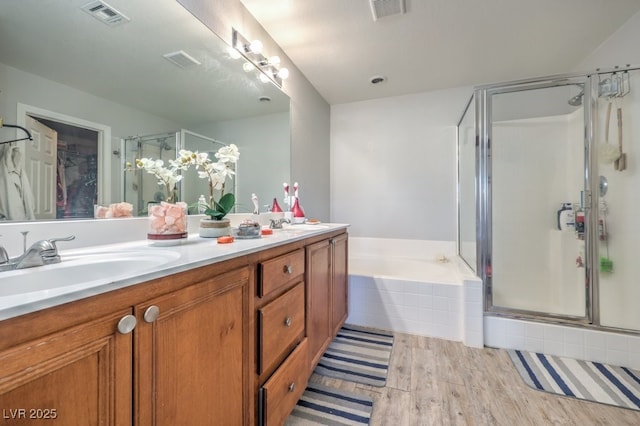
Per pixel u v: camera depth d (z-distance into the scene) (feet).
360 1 5.43
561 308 6.77
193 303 2.28
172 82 4.23
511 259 7.30
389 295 7.07
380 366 5.42
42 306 1.34
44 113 2.79
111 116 3.41
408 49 7.08
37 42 2.74
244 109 5.82
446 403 4.38
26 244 2.56
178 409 2.13
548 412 4.17
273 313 3.40
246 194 5.99
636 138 5.74
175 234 3.26
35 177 2.71
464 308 6.30
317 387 4.80
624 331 5.53
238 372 2.83
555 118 7.32
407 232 10.09
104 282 1.63
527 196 7.39
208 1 4.77
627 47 6.06
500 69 8.10
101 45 3.30
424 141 9.85
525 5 5.50
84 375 1.55
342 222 10.88
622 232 5.84
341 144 10.87
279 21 6.05
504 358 5.70
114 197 3.43
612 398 4.47
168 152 4.19
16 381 1.28
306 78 8.64
